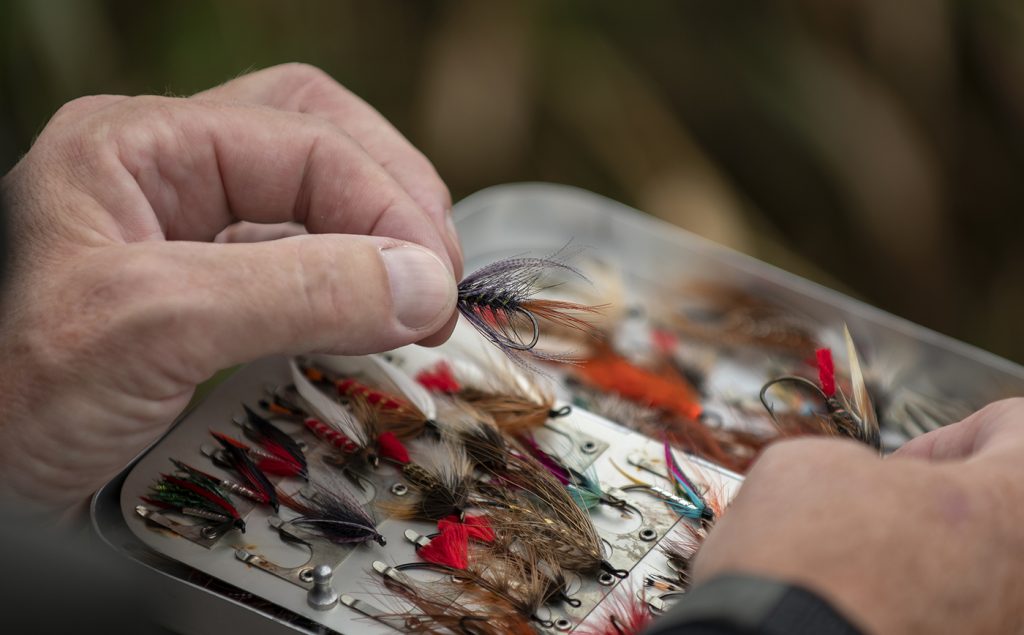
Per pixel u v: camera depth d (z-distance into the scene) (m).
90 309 0.58
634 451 0.70
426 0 1.74
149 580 0.58
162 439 0.68
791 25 1.73
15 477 0.60
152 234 0.66
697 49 1.75
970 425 0.58
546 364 0.79
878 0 1.67
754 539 0.45
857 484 0.47
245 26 1.63
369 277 0.60
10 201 0.64
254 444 0.67
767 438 0.74
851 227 1.75
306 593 0.59
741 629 0.39
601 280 0.88
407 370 0.74
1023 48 1.68
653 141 1.68
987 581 0.45
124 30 1.64
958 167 1.78
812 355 0.83
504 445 0.68
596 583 0.60
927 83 1.71
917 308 1.73
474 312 0.69
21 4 1.54
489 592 0.59
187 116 0.70
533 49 1.69
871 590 0.43
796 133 1.70
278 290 0.58
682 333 0.85
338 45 1.71
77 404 0.58
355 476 0.66
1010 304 1.70
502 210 0.92
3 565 0.40
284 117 0.73
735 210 1.62
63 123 0.70
